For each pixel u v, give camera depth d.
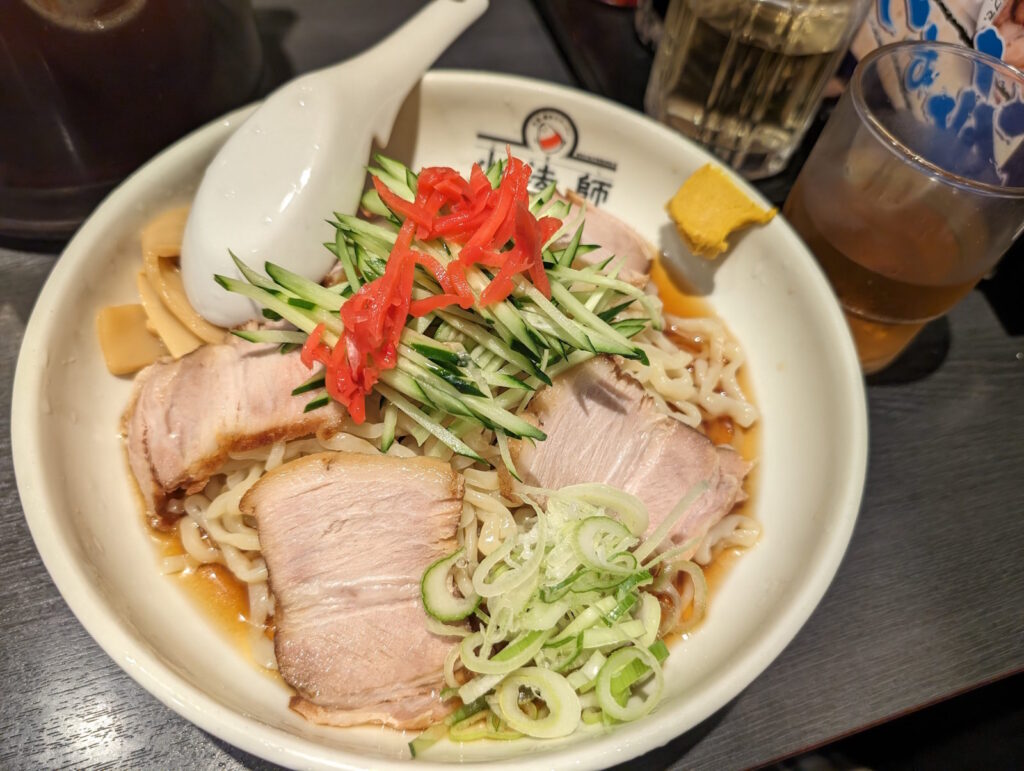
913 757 0.28
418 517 0.23
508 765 0.18
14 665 0.21
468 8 0.29
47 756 0.20
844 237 0.26
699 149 0.29
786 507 0.25
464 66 0.35
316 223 0.25
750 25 0.27
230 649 0.22
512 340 0.23
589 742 0.18
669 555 0.23
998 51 0.25
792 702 0.22
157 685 0.18
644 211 0.30
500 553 0.22
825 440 0.24
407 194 0.26
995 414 0.28
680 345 0.29
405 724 0.21
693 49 0.29
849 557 0.25
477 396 0.23
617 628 0.22
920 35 0.28
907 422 0.28
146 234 0.26
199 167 0.27
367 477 0.23
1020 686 0.26
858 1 0.26
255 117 0.25
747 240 0.28
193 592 0.23
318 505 0.23
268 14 0.35
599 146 0.30
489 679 0.21
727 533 0.24
